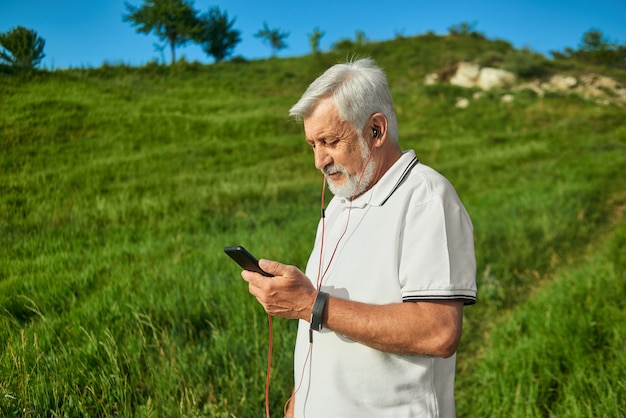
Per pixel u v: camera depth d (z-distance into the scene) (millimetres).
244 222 7680
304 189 10062
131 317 3564
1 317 3398
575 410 2750
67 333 3293
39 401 2389
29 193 8805
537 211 7750
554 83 25734
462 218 1394
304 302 1339
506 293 5305
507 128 18766
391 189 1433
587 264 5824
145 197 8828
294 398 1618
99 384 2693
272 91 25547
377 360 1381
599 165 11633
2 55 20781
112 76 24469
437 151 15398
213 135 16031
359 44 33281
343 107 1415
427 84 25641
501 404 3119
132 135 14727
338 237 1524
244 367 3238
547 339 3625
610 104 23078
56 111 15391
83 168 10961
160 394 2668
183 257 5414
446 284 1292
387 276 1387
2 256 5426
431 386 1391
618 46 34031
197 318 3781
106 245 5965
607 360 3367
